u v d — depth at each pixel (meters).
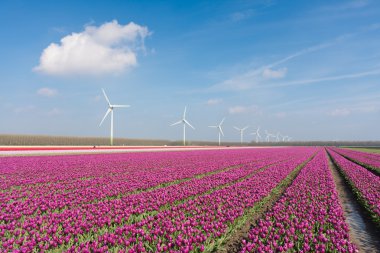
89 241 9.62
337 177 28.72
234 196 16.52
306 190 18.39
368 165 37.81
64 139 103.25
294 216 12.54
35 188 18.98
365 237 12.03
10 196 15.97
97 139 117.75
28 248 8.83
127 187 19.30
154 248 9.34
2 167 28.89
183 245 9.47
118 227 10.72
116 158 42.81
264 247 9.43
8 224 10.72
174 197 15.82
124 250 8.92
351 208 16.61
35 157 41.19
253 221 13.41
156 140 154.25
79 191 17.81
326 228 11.52
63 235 10.34
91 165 32.69
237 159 45.75
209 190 19.19
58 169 28.52
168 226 10.66
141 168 31.14
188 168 31.64
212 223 11.25
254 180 22.67
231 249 10.25
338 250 9.20
